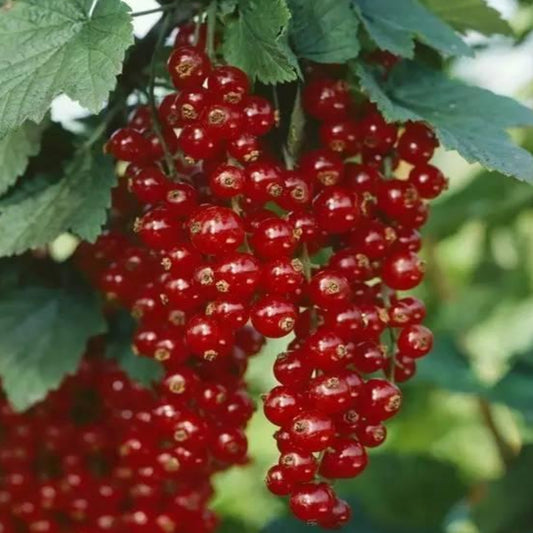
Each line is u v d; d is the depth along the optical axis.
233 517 0.92
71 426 0.54
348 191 0.46
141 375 0.52
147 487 0.52
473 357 0.72
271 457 1.00
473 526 0.67
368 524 0.76
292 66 0.45
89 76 0.45
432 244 0.81
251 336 0.50
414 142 0.48
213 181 0.45
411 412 0.90
